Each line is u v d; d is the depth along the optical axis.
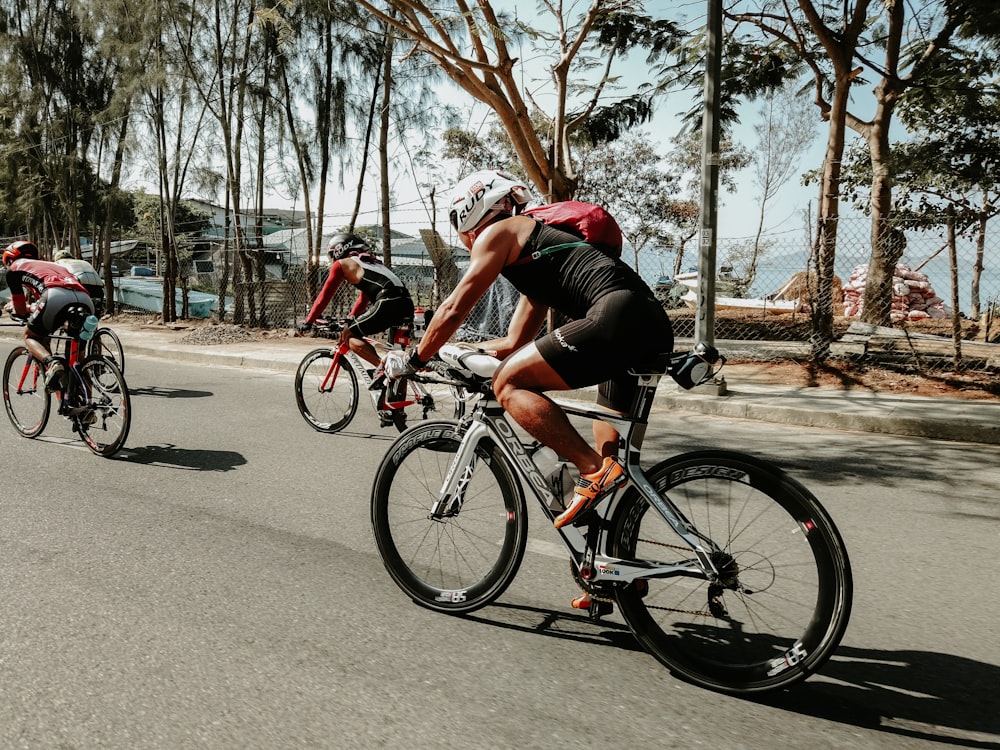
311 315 6.80
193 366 11.82
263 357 11.82
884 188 13.09
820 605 2.41
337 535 4.09
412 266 15.78
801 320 16.09
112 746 2.19
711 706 2.47
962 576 3.65
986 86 11.57
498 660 2.76
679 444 6.60
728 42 14.22
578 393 8.74
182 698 2.45
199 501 4.65
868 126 13.48
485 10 9.18
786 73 14.90
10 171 20.72
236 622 3.02
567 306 2.83
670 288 18.70
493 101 9.94
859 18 12.39
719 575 2.51
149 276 27.44
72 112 19.97
